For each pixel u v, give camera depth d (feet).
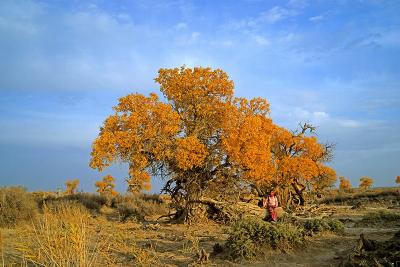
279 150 111.55
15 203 63.16
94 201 108.58
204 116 81.15
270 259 37.96
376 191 170.81
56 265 29.43
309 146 111.24
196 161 75.92
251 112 85.46
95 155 72.84
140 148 75.20
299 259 37.93
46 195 110.32
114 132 75.15
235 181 82.38
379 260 31.30
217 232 63.72
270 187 102.37
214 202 79.97
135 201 110.22
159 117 75.05
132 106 76.89
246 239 40.09
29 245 32.78
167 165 79.97
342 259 35.68
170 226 75.05
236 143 76.84
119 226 71.20
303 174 103.50
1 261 33.68
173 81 81.56
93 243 45.50
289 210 92.99
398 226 60.13
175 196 85.51
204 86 82.17
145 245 48.60
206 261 38.42
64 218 34.04
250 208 82.74
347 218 78.79
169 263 39.27
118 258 40.52
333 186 123.13
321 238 46.73
